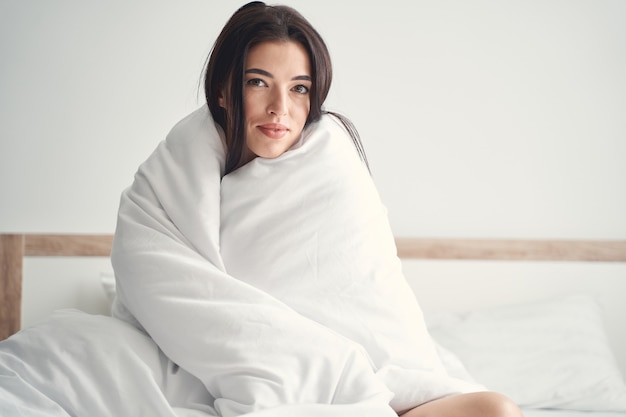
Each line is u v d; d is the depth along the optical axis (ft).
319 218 4.52
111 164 7.62
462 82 8.06
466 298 7.86
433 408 3.87
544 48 8.10
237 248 4.50
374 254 4.61
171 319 4.10
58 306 7.31
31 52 7.50
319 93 4.56
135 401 3.91
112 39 7.64
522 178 8.05
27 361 4.06
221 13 7.79
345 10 7.98
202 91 7.75
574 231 8.08
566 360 6.67
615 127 8.11
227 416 3.76
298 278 4.45
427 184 8.02
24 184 7.48
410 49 8.04
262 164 4.58
